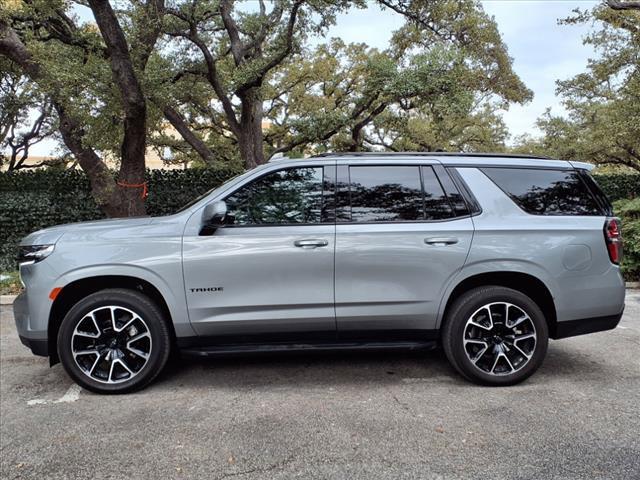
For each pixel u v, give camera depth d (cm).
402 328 400
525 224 397
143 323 390
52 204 1034
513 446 301
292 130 1709
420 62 1066
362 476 271
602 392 386
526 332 397
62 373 456
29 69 870
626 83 1268
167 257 383
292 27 979
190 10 1028
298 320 390
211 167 1162
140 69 901
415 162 412
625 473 271
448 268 391
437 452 295
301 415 350
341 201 400
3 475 278
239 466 283
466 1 1204
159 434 324
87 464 289
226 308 386
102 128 836
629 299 761
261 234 388
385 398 379
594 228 401
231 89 1126
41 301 380
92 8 750
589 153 1856
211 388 405
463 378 420
